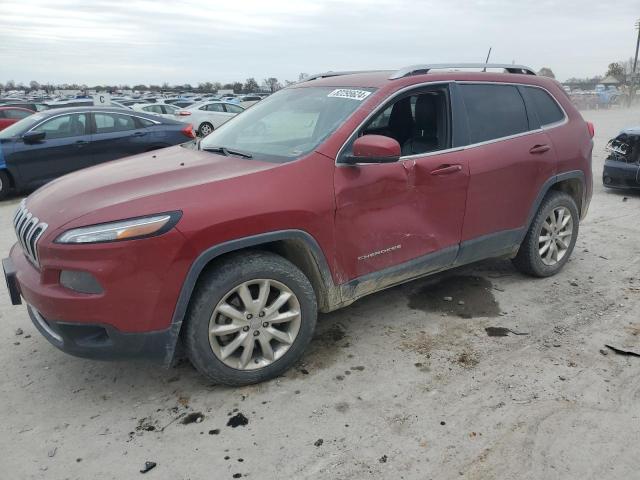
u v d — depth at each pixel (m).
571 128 4.49
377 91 3.43
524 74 4.36
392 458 2.50
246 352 2.98
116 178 3.08
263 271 2.91
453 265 3.90
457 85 3.78
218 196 2.77
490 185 3.84
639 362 3.30
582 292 4.35
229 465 2.48
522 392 2.99
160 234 2.58
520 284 4.52
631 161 7.68
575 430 2.67
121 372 3.27
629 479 2.36
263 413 2.85
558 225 4.56
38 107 21.53
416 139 3.63
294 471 2.44
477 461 2.48
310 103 3.67
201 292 2.79
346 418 2.79
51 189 3.22
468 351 3.45
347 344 3.55
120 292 2.57
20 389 3.11
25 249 2.96
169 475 2.42
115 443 2.64
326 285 3.19
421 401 2.93
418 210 3.48
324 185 3.05
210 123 18.75
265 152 3.33
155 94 60.06
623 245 5.55
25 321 3.97
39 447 2.62
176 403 2.95
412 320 3.88
